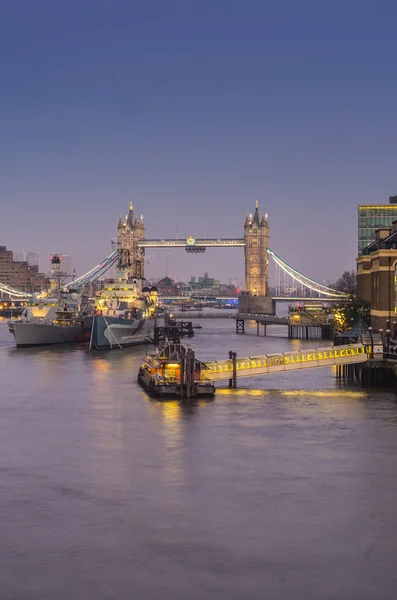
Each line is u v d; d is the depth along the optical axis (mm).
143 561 38156
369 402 80875
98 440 63219
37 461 56344
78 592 34969
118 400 84125
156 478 51625
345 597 34531
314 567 37469
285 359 92875
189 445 61062
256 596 34625
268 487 49406
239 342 195375
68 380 103312
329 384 96500
